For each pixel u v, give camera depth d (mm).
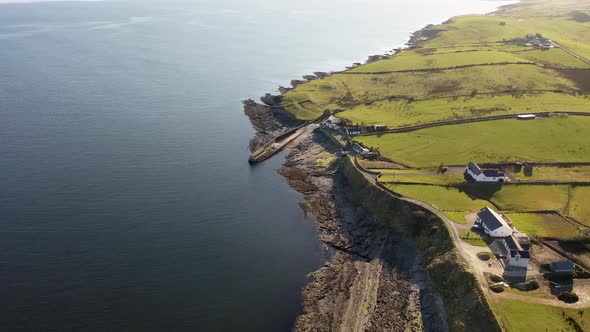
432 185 112750
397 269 91875
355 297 85188
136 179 125250
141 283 85625
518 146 131625
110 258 91812
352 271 92750
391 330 76938
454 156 128625
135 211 109438
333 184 128750
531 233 90062
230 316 79750
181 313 79375
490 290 74938
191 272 90062
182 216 109312
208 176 130875
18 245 93875
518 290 75000
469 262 82000
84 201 112062
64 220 103562
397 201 106250
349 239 103750
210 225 106875
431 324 77062
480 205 102875
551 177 113875
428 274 86188
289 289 87438
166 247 97062
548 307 71188
